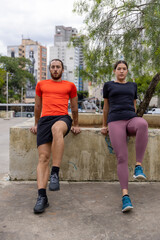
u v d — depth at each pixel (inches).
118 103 115.4
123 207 96.7
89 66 242.4
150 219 91.9
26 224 87.0
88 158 139.8
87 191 123.2
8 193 118.0
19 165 138.3
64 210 99.5
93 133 138.7
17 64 2375.7
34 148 137.9
